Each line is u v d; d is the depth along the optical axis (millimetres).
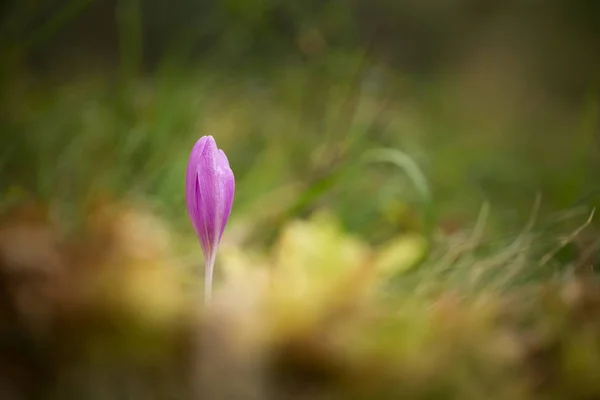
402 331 667
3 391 640
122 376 646
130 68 1020
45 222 767
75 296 651
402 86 1389
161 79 1037
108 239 705
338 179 878
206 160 714
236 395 650
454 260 788
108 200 817
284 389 655
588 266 761
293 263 719
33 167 947
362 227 919
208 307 666
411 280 782
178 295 665
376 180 1018
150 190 932
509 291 741
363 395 658
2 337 646
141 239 715
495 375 667
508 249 782
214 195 713
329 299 678
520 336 692
